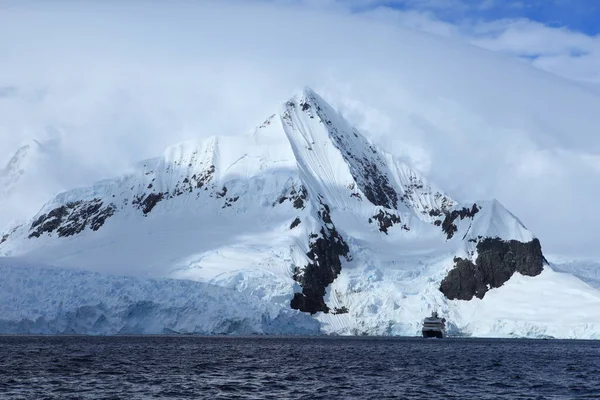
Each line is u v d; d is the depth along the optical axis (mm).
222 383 164000
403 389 160625
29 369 183500
